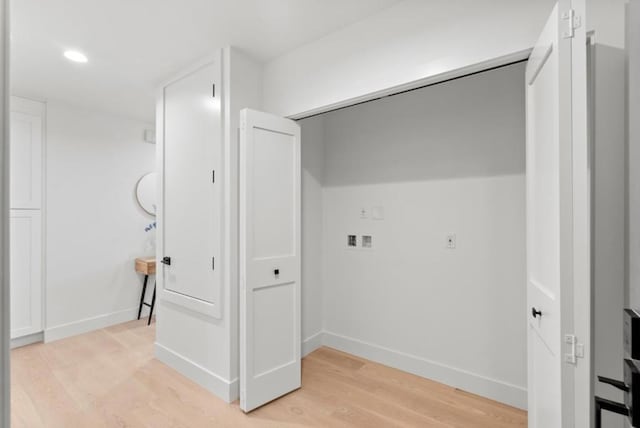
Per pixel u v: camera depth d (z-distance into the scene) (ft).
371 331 9.30
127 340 10.61
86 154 11.40
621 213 3.84
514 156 7.02
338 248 10.01
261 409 6.94
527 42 4.62
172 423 6.45
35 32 6.78
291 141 7.85
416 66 5.67
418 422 6.50
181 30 6.75
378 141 9.16
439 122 8.07
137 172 12.75
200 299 8.01
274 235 7.45
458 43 5.22
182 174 8.63
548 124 3.96
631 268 3.41
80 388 7.72
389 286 8.92
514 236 7.02
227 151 7.40
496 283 7.25
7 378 1.60
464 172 7.69
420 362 8.34
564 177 3.52
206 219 7.90
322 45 7.02
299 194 8.00
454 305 7.83
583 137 3.46
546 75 4.01
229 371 7.26
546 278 4.08
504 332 7.14
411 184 8.53
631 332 2.83
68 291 10.95
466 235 7.66
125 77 9.00
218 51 7.52
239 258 7.49
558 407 3.62
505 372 7.13
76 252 11.15
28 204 10.16
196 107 8.20
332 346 10.14
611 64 3.92
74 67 8.36
